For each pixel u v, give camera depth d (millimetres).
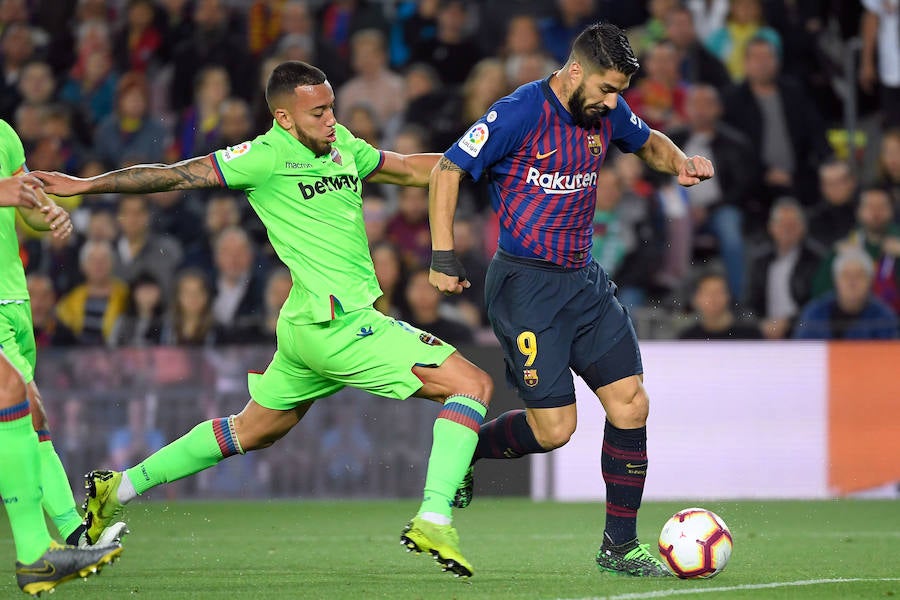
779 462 36062
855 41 45094
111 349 36781
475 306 40000
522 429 20562
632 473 19562
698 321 37562
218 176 18500
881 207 40094
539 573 19969
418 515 17641
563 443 20188
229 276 41156
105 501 20328
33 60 49188
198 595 17219
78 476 36656
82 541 20078
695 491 36062
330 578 19422
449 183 18859
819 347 36156
